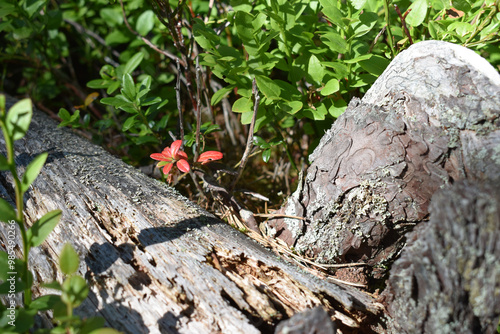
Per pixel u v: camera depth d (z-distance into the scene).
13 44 0.97
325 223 0.71
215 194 0.77
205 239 0.70
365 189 0.69
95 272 0.68
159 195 0.74
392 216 0.69
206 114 0.91
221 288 0.67
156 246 0.69
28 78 1.02
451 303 0.64
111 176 0.75
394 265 0.67
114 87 0.81
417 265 0.65
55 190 0.73
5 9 0.84
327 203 0.71
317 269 0.72
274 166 0.91
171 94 0.88
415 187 0.68
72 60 1.08
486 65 0.68
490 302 0.64
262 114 0.76
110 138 0.94
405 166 0.68
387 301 0.68
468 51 0.69
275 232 0.74
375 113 0.69
